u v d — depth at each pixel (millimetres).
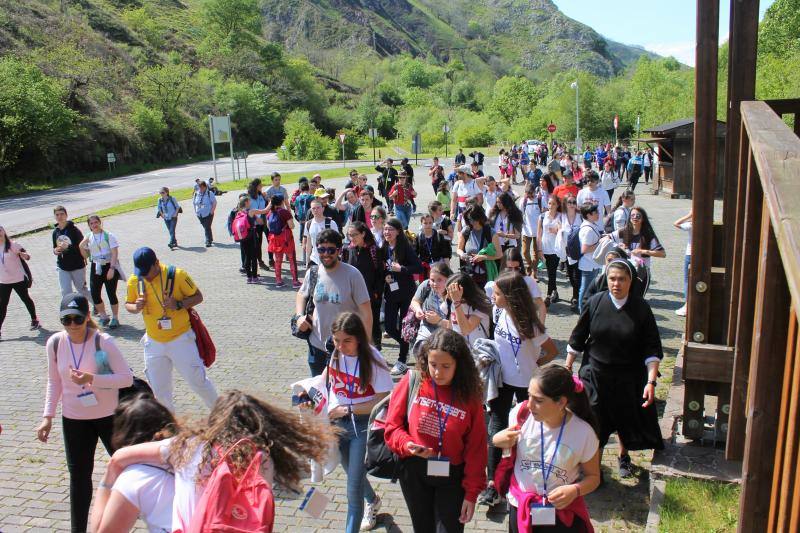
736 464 5160
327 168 50875
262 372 8391
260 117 89812
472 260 8672
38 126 43406
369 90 136625
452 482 3785
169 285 5906
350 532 4371
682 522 4480
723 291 5363
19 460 6176
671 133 26828
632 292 5078
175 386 7898
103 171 51781
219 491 2539
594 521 4844
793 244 1479
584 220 9516
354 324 4387
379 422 4031
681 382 6957
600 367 5145
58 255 10766
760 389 2801
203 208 17750
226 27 121000
